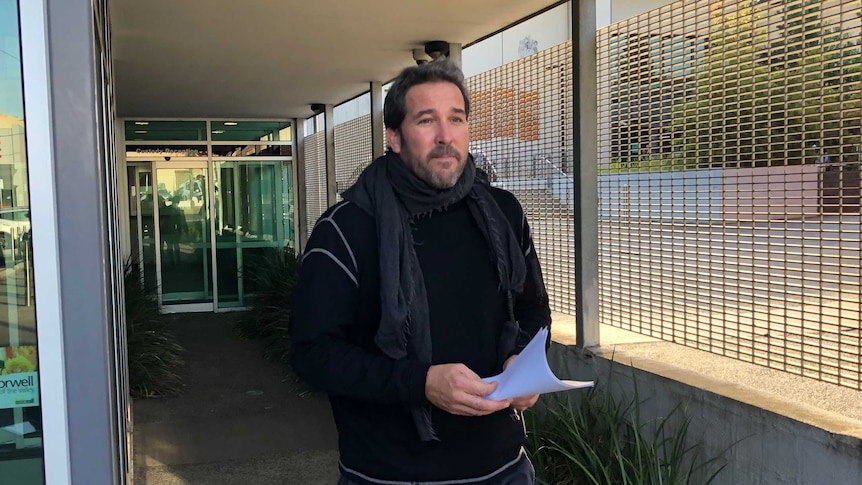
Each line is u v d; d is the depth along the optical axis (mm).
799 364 2793
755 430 2617
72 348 1409
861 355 2521
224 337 7883
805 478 2416
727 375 3062
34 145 1374
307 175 9867
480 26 4645
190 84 6676
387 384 1517
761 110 2865
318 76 6316
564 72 4145
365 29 4672
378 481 1656
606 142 3809
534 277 1899
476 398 1470
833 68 2572
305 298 1618
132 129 9430
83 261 1407
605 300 3895
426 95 1640
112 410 1507
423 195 1662
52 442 1410
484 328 1710
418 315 1611
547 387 1426
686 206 3275
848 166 2539
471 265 1723
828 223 2621
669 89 3359
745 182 2953
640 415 3191
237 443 4402
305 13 4266
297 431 4629
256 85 6781
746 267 2973
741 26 2949
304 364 1593
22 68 1364
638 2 7988
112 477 1444
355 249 1637
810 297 2703
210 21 4395
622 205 3709
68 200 1395
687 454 2916
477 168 1896
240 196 9875
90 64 1392
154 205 9555
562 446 3037
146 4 4016
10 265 1392
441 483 1651
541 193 4461
